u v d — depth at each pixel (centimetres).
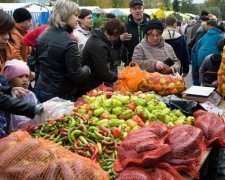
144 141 246
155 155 238
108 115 334
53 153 210
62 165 194
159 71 502
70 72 413
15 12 573
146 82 452
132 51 640
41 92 429
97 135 285
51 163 196
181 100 389
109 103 347
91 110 339
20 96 353
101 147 275
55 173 192
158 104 369
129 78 452
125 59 648
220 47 707
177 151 264
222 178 391
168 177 239
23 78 392
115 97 360
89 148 271
